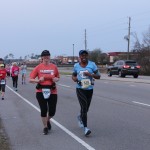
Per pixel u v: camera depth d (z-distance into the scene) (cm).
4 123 1262
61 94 2369
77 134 1059
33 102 1919
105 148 886
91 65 1051
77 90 1048
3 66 2078
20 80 4278
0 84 2089
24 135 1055
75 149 880
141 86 2956
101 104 1784
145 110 1548
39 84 1052
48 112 1089
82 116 1038
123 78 4256
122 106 1697
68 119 1325
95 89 2716
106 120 1300
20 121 1301
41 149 887
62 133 1075
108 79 4056
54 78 1050
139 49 6800
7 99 2095
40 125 1212
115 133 1065
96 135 1041
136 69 4450
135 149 872
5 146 915
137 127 1156
